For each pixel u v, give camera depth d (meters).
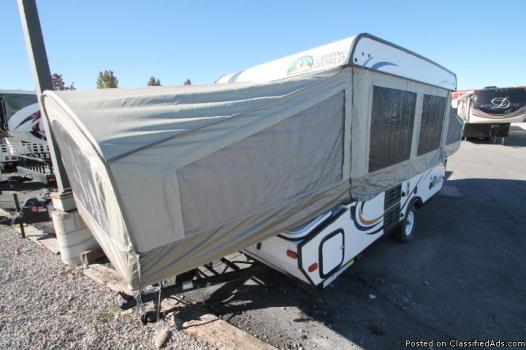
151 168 1.63
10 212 5.86
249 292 3.19
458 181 8.54
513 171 9.76
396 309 2.92
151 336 2.46
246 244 2.17
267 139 2.14
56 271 3.53
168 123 1.72
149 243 1.70
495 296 3.14
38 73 3.41
